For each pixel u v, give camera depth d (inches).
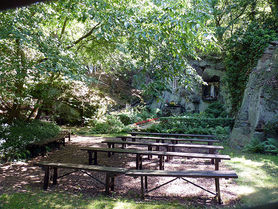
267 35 295.6
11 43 184.1
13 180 148.2
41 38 177.6
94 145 289.7
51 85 279.0
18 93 224.7
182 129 376.2
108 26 144.9
